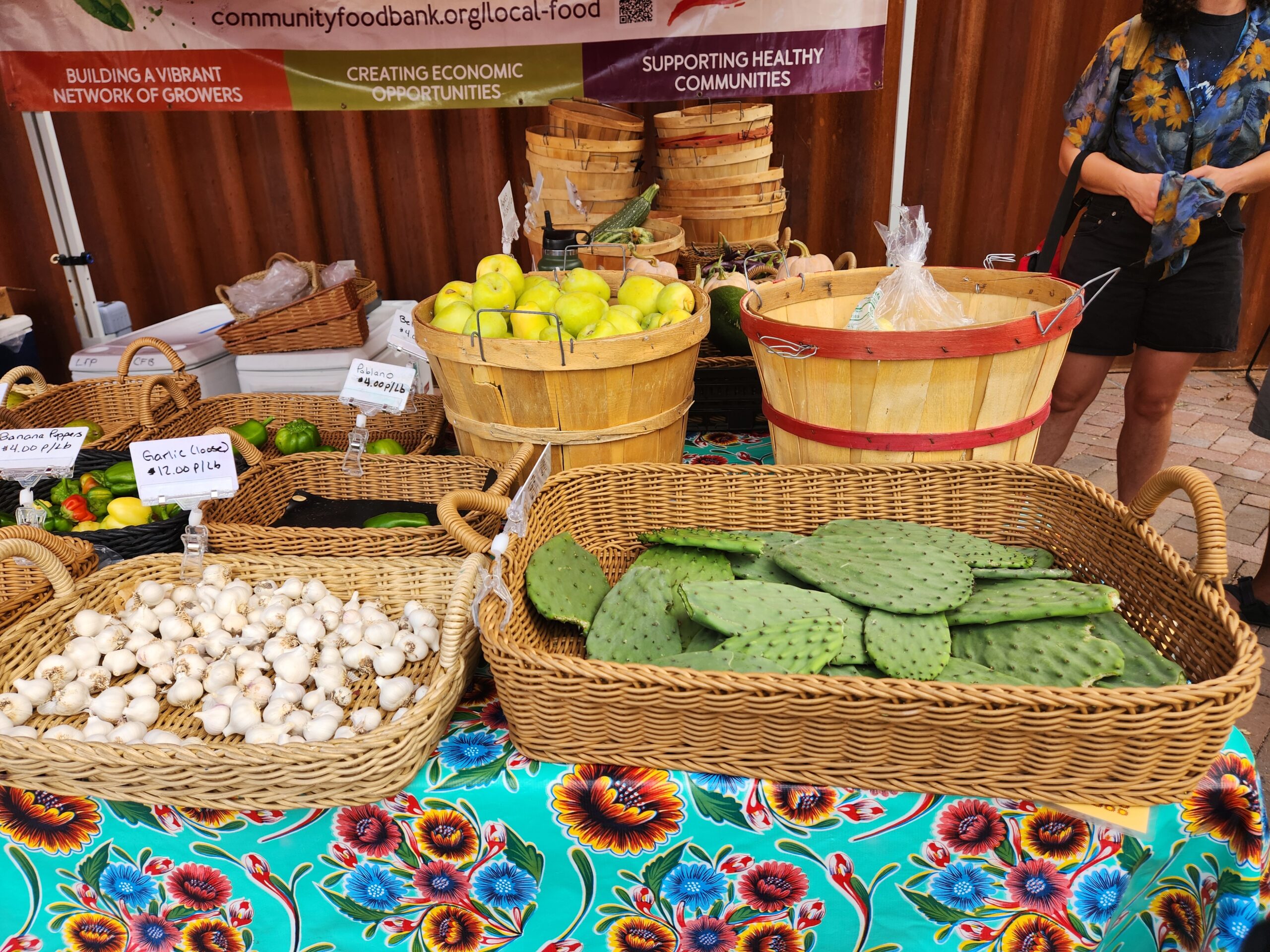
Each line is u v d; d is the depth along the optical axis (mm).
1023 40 3816
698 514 1594
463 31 2611
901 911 1127
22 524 1686
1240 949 756
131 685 1312
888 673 1148
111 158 3916
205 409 2256
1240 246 2318
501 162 4008
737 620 1217
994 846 1072
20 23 2605
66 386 2316
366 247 4156
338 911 1176
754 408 2205
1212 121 2098
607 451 1657
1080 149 2305
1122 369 4895
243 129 3906
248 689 1280
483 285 1717
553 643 1336
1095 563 1414
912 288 1731
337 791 1079
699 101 3846
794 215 4133
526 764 1118
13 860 1153
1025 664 1175
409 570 1496
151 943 1204
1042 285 1738
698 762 1085
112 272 4133
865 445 1551
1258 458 3895
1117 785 1022
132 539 1644
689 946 1182
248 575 1518
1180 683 1098
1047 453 2787
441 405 2238
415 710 1112
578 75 2660
